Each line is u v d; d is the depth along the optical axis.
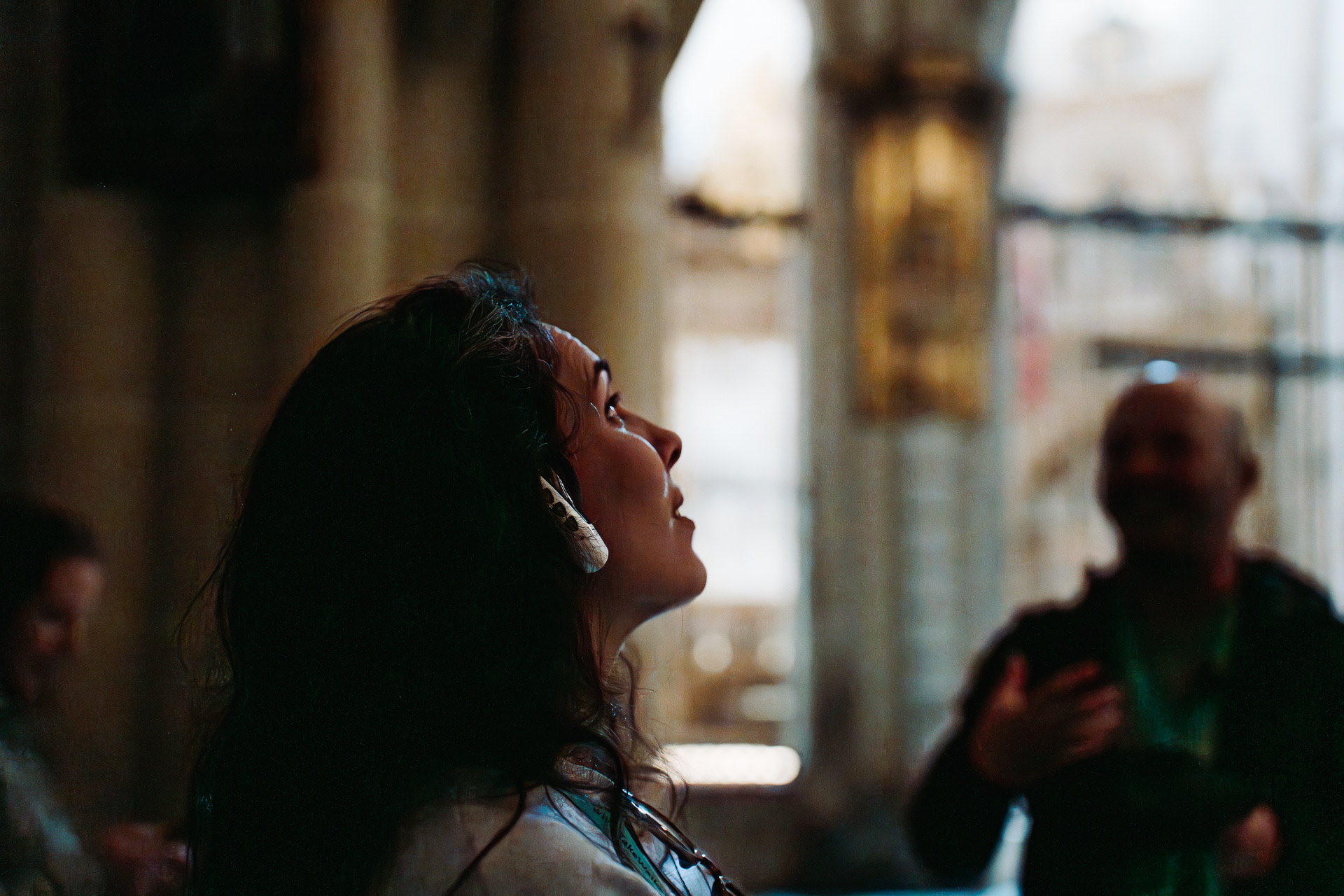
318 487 0.91
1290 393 7.45
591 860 0.81
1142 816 1.84
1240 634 1.90
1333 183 9.02
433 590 0.88
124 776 2.21
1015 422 7.53
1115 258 8.09
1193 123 10.07
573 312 2.57
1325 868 1.80
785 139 9.12
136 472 2.33
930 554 6.47
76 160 2.29
